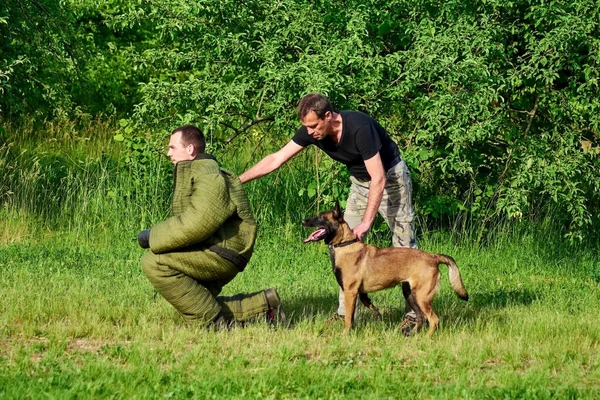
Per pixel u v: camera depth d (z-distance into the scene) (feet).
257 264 33.19
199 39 36.78
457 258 36.58
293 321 24.53
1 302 24.67
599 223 41.16
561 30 34.40
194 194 21.43
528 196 38.45
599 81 36.60
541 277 34.63
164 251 21.61
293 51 37.68
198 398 16.83
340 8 37.32
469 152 37.37
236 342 21.26
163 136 37.76
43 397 16.30
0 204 39.73
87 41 58.39
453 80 34.24
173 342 20.92
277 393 17.56
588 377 19.57
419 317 23.26
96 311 24.30
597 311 27.43
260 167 23.58
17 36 42.22
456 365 20.24
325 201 36.01
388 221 24.13
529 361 21.09
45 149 49.39
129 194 38.52
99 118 54.44
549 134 38.01
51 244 35.91
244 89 35.27
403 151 35.96
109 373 18.15
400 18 38.14
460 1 36.32
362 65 34.94
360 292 22.97
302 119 22.12
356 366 19.89
